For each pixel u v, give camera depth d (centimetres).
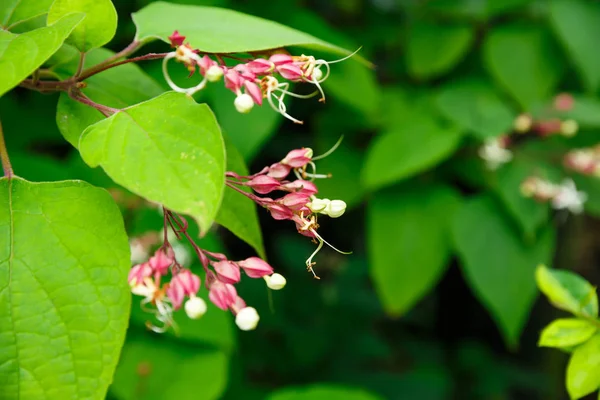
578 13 121
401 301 122
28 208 63
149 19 69
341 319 181
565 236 154
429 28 133
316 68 66
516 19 133
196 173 60
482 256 118
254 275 64
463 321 202
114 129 61
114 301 62
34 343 61
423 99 132
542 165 121
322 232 192
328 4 143
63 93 66
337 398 107
